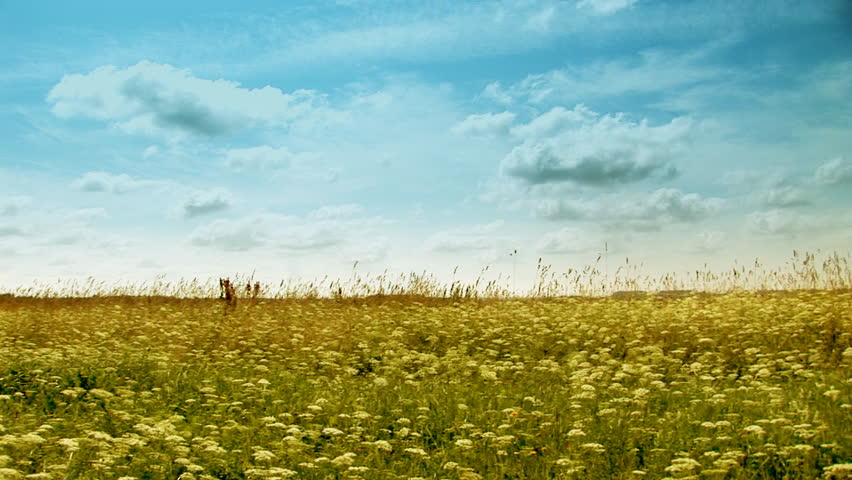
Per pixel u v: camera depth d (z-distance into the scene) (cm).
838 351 1068
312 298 2189
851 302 1354
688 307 1489
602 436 654
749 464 566
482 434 641
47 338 1479
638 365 962
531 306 1802
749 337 1186
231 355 1182
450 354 1112
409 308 1880
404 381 998
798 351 1048
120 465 565
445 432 706
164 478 542
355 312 1777
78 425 678
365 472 571
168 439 586
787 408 719
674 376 998
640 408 747
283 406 813
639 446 632
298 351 1295
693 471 552
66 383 912
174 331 1467
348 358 1223
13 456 566
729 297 1639
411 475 584
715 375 1004
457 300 2088
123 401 802
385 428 745
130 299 2214
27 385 902
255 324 1599
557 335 1302
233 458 597
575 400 798
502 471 580
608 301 1722
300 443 614
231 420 702
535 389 898
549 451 625
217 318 1712
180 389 930
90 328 1577
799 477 535
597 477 566
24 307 1984
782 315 1298
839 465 495
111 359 1082
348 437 675
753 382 844
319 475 573
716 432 648
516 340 1315
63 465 537
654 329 1288
